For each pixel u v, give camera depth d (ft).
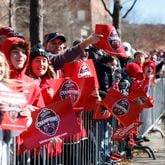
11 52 20.88
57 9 126.52
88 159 28.40
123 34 209.97
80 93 24.80
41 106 20.94
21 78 21.02
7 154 18.70
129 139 37.24
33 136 19.83
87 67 26.58
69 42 163.84
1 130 18.10
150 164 35.94
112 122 32.78
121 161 35.91
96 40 26.76
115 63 31.55
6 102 17.07
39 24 43.27
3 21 91.61
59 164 24.16
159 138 48.39
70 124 20.22
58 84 23.99
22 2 102.83
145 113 46.01
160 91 60.70
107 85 30.53
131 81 38.45
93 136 29.01
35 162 21.58
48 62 24.09
